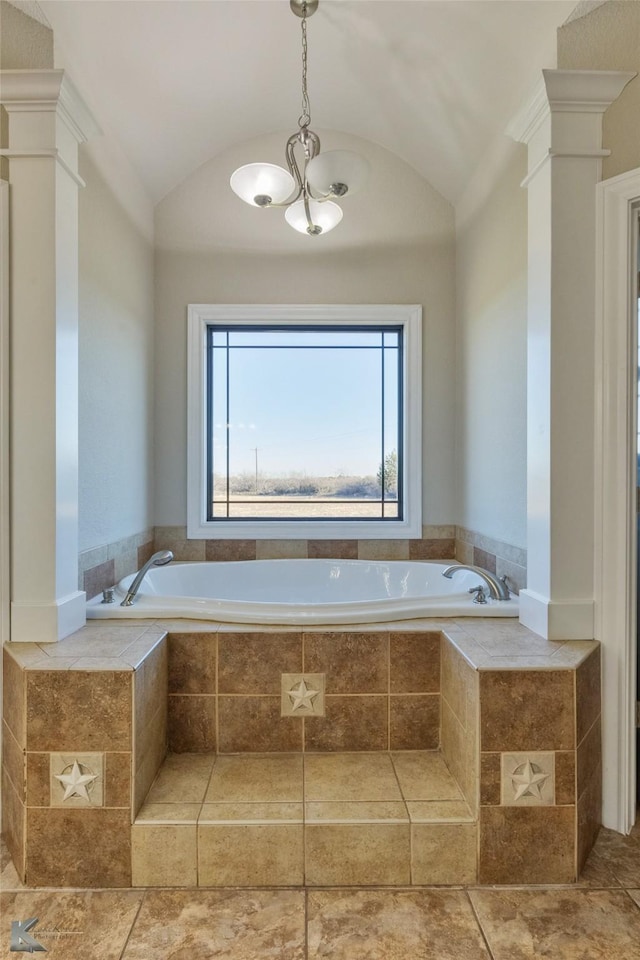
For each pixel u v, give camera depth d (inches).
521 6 62.8
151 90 81.8
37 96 61.2
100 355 80.7
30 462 62.2
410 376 109.8
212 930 48.2
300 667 66.4
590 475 63.6
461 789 58.9
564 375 63.3
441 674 66.2
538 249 66.1
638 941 47.1
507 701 54.3
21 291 62.1
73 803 53.9
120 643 61.5
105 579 82.3
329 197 73.5
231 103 93.8
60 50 65.2
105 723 54.0
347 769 63.1
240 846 53.7
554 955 45.7
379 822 53.9
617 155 62.9
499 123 79.8
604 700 62.0
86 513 75.8
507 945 46.6
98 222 79.8
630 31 62.2
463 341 104.7
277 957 45.3
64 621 63.5
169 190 107.7
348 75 88.1
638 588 69.6
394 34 75.4
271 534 109.3
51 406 62.3
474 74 75.1
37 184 62.0
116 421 87.4
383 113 96.1
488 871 54.0
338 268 109.6
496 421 86.8
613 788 61.6
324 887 53.6
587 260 63.4
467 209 101.4
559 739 54.7
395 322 110.7
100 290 80.6
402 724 66.9
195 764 64.2
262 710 66.6
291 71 88.0
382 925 48.8
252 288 109.2
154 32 72.4
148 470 104.9
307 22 76.7
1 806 60.7
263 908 50.8
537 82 63.6
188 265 108.7
